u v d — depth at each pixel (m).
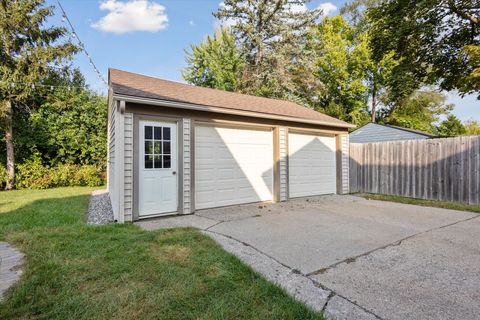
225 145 6.31
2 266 2.80
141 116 4.99
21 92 10.26
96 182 11.54
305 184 7.97
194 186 5.66
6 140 10.15
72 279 2.48
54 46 10.50
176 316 1.96
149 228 4.39
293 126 7.50
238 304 2.13
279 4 16.27
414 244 3.66
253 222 4.85
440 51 10.48
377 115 23.34
